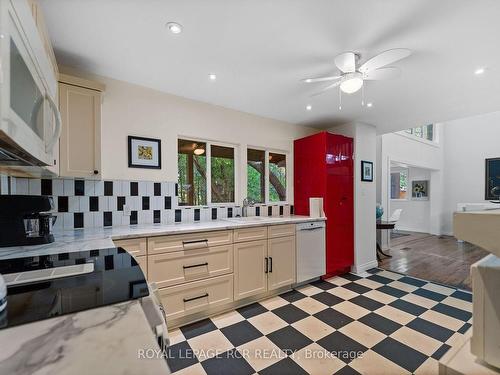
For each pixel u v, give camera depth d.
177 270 2.06
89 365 0.46
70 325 0.61
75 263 1.15
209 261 2.23
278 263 2.73
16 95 0.83
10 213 1.46
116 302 0.75
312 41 1.76
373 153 3.81
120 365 0.46
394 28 1.60
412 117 3.44
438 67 2.06
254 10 1.46
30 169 1.52
